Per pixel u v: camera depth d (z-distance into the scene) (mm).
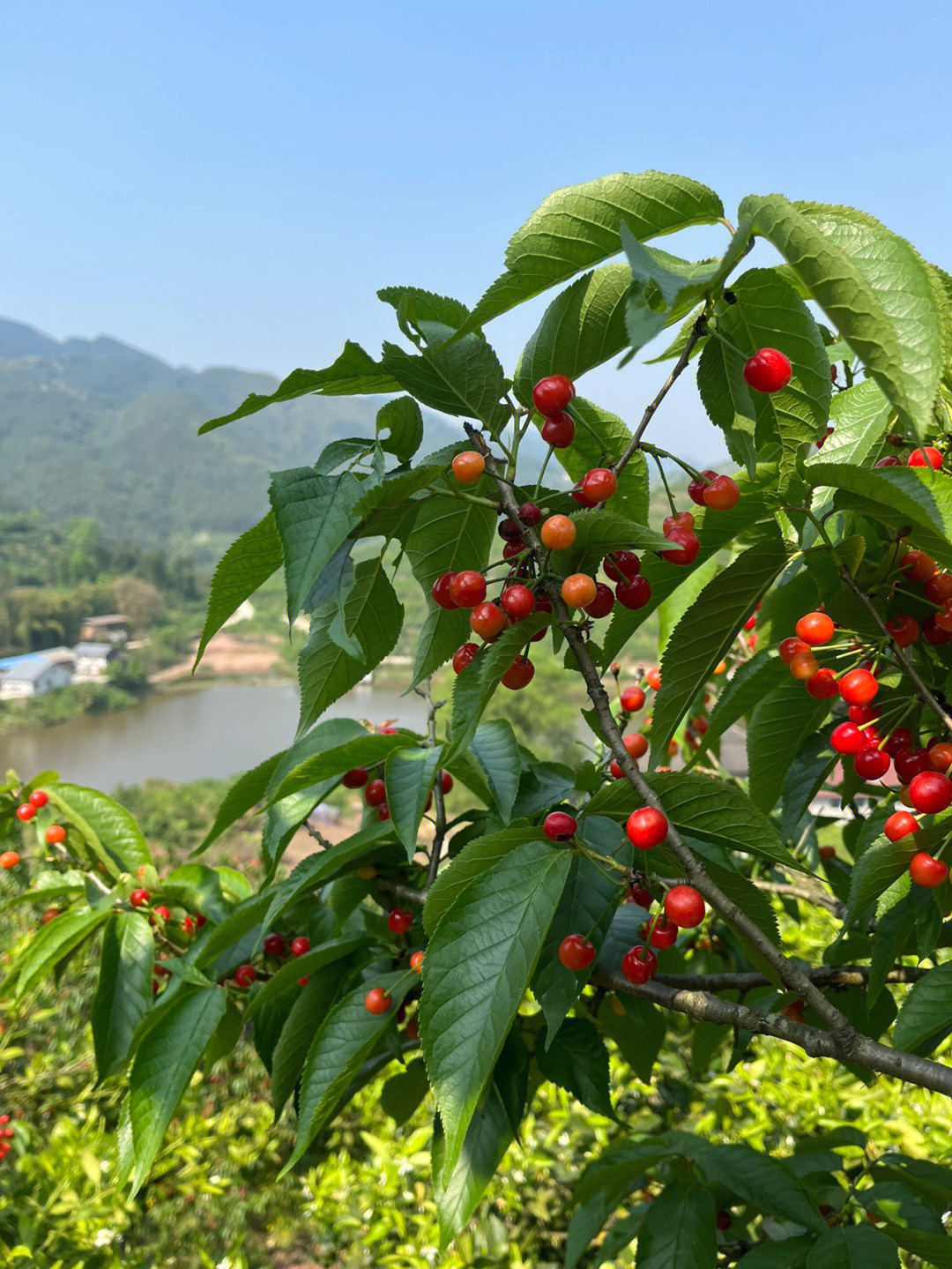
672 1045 4219
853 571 1377
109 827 2746
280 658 129125
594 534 1188
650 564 1463
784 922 4348
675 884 1284
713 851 1496
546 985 1522
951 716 1316
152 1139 1955
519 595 1172
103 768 80000
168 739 94000
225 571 1265
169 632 136250
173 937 2615
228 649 133625
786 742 1739
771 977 1379
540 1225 3924
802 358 1256
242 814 2396
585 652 1192
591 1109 1693
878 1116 3664
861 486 1165
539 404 1297
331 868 1852
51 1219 4234
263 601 140250
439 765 1420
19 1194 4258
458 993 1183
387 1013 1775
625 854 1573
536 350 1412
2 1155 4676
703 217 1221
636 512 1527
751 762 1768
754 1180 1775
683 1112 4121
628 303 1005
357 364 1312
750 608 1457
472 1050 1154
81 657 121000
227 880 2723
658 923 1386
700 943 3264
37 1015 5461
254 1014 2367
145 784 63000
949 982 1369
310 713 1445
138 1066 2033
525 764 2055
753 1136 3568
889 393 1004
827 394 1271
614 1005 1836
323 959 1983
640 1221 2000
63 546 169375
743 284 1203
